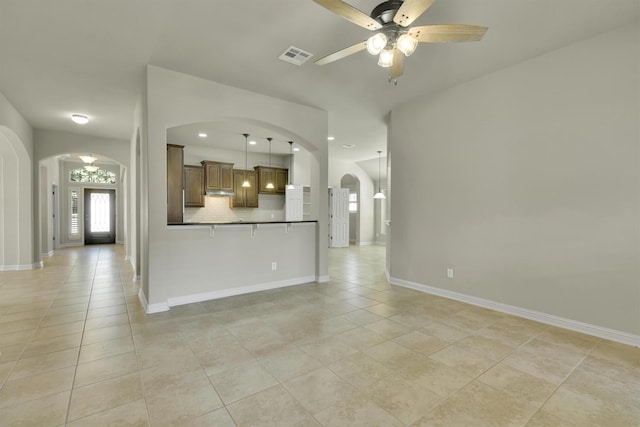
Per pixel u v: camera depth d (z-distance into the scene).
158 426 1.67
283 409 1.82
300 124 4.64
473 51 3.11
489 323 3.19
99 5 2.38
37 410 1.79
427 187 4.34
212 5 2.39
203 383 2.09
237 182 7.94
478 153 3.74
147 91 3.38
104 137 6.53
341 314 3.46
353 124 5.65
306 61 3.30
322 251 5.03
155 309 3.51
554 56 3.11
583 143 2.94
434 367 2.31
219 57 3.22
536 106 3.24
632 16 2.56
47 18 2.54
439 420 1.73
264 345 2.67
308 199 9.51
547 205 3.18
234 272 4.21
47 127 5.86
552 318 3.15
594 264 2.88
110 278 5.25
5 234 5.88
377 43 2.12
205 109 3.74
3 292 4.36
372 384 2.09
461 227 3.93
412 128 4.53
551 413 1.80
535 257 3.27
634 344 2.67
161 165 3.52
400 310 3.60
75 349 2.58
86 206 10.60
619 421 1.73
